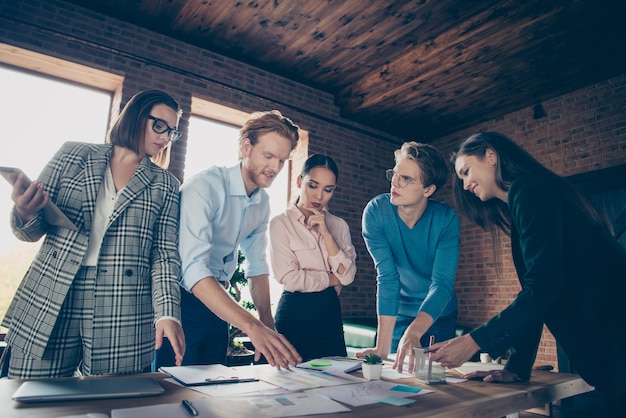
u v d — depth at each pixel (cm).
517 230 133
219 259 166
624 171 402
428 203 191
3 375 119
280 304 188
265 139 157
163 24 399
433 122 549
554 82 443
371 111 515
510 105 496
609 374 104
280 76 483
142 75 387
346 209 514
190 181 150
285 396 87
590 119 439
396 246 191
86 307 121
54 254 119
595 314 107
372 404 85
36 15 343
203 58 427
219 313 121
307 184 203
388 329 176
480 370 130
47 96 370
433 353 114
